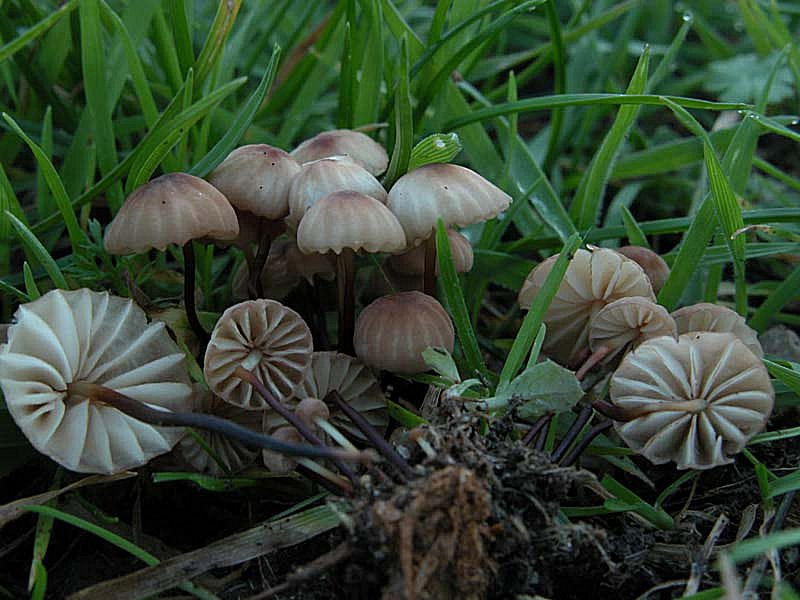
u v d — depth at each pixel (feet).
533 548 0.43
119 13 0.80
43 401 0.45
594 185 0.68
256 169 0.54
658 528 0.50
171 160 0.65
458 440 0.44
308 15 0.83
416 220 0.51
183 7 0.65
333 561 0.41
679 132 0.98
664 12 1.10
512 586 0.43
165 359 0.50
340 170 0.52
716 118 0.99
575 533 0.43
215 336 0.48
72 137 0.75
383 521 0.40
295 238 0.59
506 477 0.44
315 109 0.84
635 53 1.01
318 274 0.60
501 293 0.74
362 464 0.50
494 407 0.48
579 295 0.55
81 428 0.46
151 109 0.65
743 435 0.47
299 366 0.50
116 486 0.53
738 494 0.52
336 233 0.48
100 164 0.65
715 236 0.64
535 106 0.66
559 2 1.19
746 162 0.66
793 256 0.72
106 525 0.51
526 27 1.08
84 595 0.45
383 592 0.40
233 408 0.53
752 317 0.66
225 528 0.53
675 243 0.82
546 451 0.51
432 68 0.71
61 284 0.52
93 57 0.62
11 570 0.50
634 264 0.53
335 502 0.44
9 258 0.64
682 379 0.47
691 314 0.53
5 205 0.58
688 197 0.86
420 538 0.40
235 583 0.48
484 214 0.51
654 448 0.48
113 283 0.60
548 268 0.55
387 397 0.55
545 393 0.47
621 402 0.49
